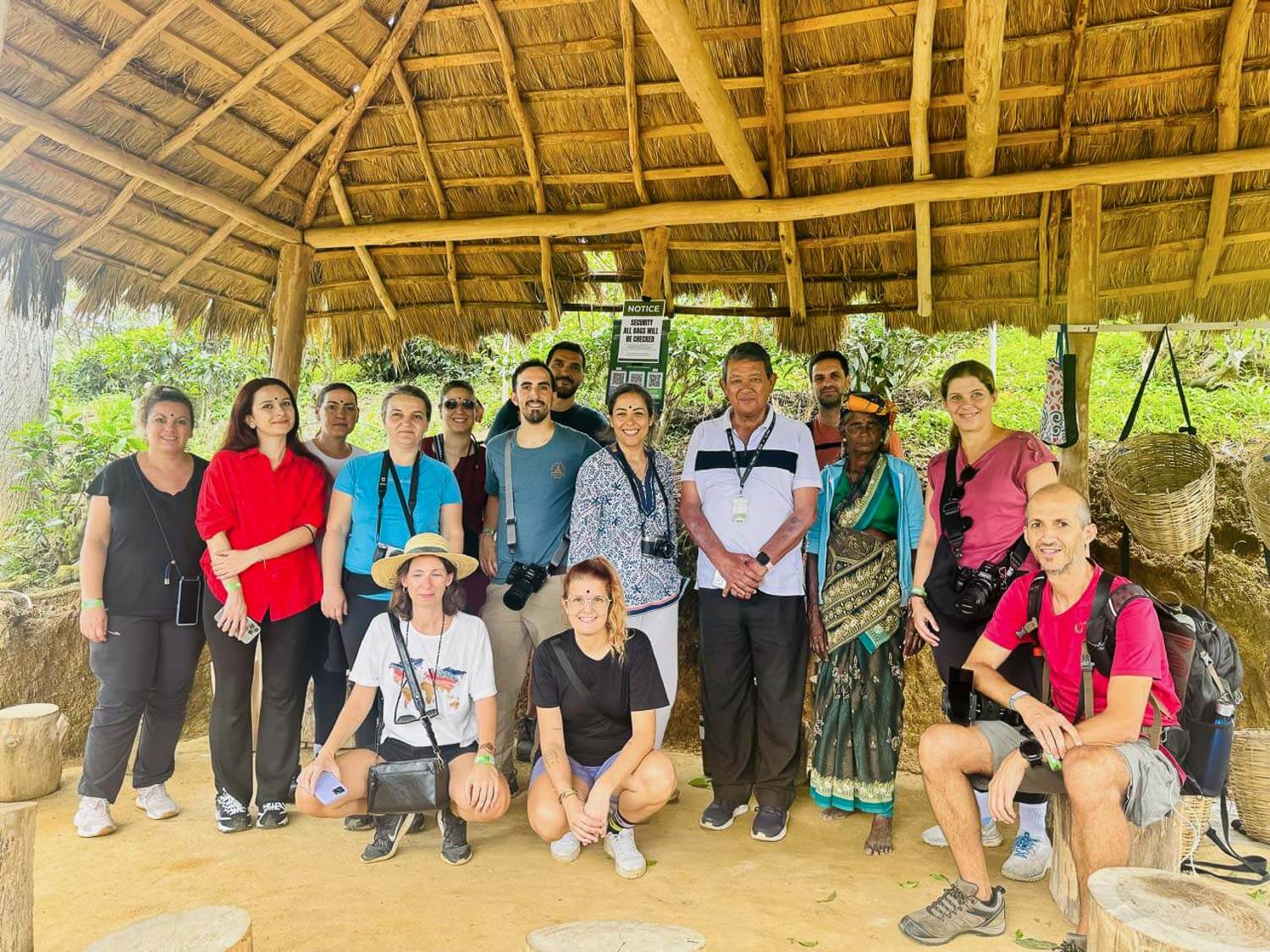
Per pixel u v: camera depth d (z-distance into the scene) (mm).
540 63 4746
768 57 4359
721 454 3939
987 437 3678
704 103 4016
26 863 2350
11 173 4223
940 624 3711
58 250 4629
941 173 4805
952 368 3721
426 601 3439
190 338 10859
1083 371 4488
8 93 3893
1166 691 2807
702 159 4988
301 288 5438
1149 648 2754
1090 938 2193
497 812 3316
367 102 4867
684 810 4098
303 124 4883
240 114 4664
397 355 6141
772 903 3080
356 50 4652
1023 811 3432
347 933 2801
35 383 8328
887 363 7328
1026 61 4293
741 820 3965
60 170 4328
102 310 5023
